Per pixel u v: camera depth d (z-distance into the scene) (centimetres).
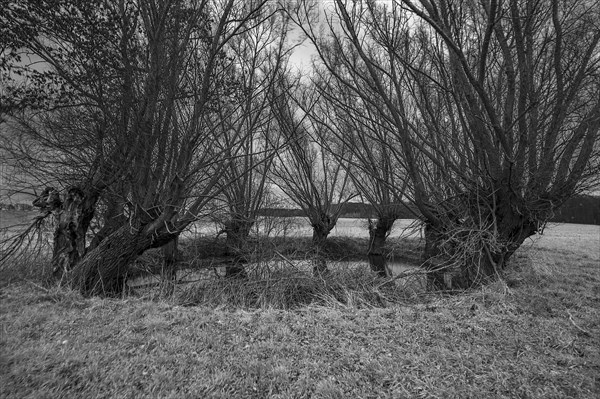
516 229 707
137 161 747
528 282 732
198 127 789
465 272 721
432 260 811
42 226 820
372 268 1108
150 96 702
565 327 478
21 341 414
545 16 643
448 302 604
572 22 654
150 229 738
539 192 678
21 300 574
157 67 684
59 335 434
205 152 839
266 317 524
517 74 704
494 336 448
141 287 840
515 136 735
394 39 784
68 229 761
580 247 1322
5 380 330
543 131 708
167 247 1088
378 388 335
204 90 726
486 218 682
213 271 976
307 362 380
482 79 573
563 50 667
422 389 333
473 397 321
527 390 330
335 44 962
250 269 909
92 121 793
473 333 458
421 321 504
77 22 663
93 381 335
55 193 795
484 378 351
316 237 1367
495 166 643
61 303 567
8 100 705
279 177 1471
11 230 867
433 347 417
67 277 716
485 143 636
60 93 727
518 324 488
